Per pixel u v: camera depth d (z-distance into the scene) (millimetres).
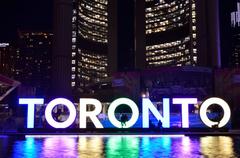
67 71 70375
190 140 27375
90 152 18312
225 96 64125
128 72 66688
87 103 36688
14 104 56031
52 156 16531
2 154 17469
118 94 66438
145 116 36625
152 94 66000
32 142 25422
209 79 68750
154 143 24234
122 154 17375
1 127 40531
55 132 35875
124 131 36344
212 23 97062
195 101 36812
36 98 36438
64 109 46750
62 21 70812
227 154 17359
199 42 118562
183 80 68188
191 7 197500
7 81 36906
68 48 70938
